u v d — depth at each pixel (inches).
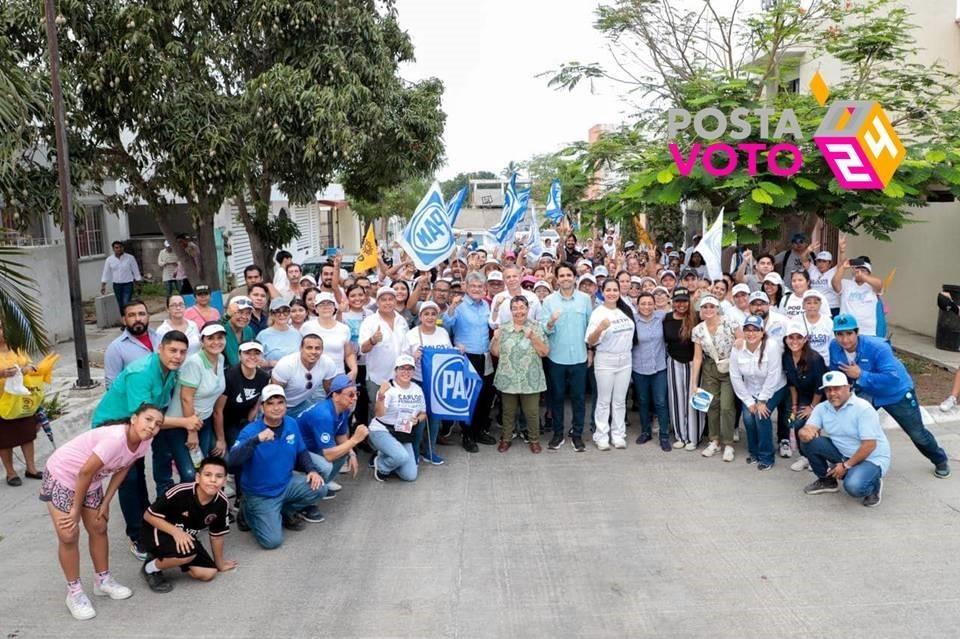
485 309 355.3
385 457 310.0
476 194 1408.7
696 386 331.9
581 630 203.3
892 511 272.5
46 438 358.6
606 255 682.8
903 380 291.3
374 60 629.0
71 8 518.6
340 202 1632.6
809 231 508.4
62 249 625.6
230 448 267.1
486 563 241.1
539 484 307.0
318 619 210.4
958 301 503.2
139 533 247.6
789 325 305.9
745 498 288.2
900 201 418.0
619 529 263.7
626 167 522.0
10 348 316.8
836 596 216.8
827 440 279.9
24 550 255.0
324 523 273.3
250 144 555.8
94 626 207.9
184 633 204.2
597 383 346.6
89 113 552.7
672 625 204.5
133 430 210.5
